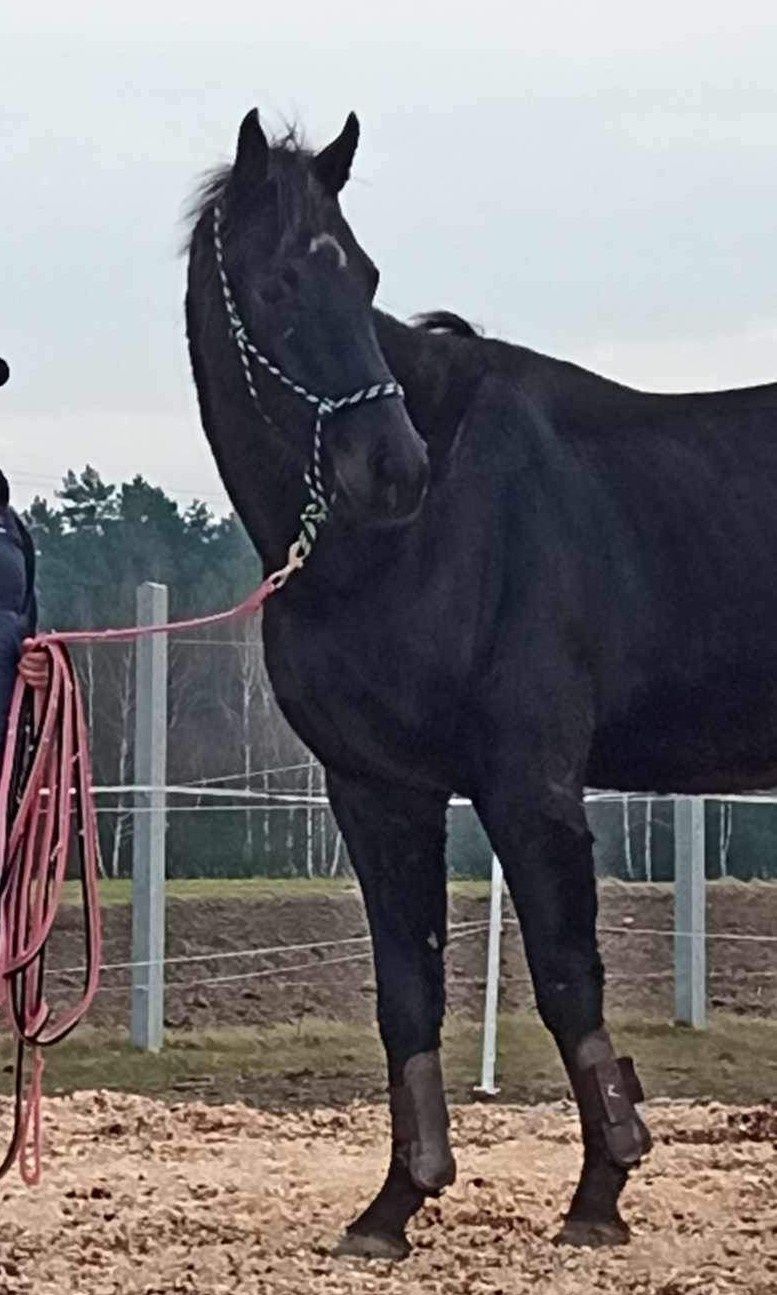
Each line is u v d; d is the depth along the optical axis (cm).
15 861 555
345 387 559
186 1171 703
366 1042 1099
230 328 581
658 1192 656
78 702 560
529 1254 583
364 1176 697
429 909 612
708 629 608
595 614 599
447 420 598
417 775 596
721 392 639
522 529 593
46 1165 712
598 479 609
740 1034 1123
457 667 581
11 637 560
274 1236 611
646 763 620
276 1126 805
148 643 1068
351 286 570
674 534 610
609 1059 583
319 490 572
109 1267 570
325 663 586
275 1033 1122
